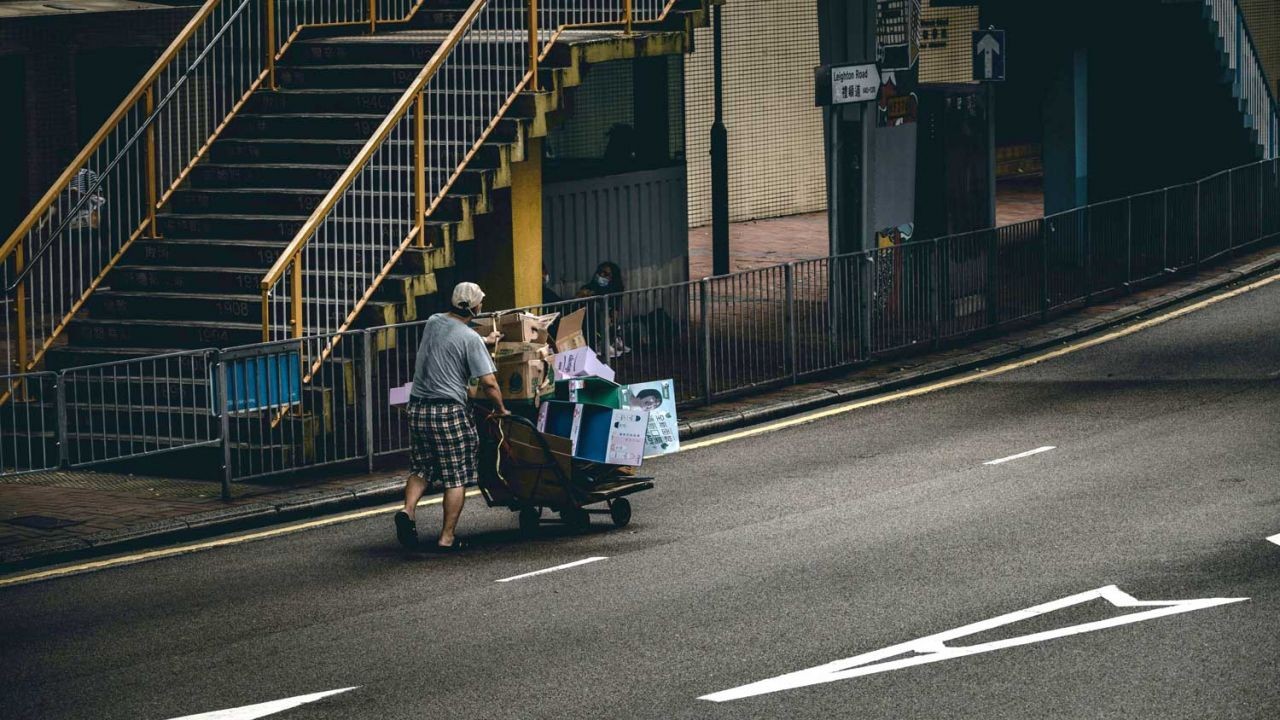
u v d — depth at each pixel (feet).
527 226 59.11
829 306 58.54
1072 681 27.22
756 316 55.98
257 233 54.34
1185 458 44.04
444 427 37.91
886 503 40.75
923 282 61.82
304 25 61.26
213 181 56.80
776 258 86.74
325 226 49.16
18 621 33.22
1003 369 59.41
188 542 40.40
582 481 39.58
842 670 28.09
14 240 51.08
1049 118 79.66
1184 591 31.99
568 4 60.34
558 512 40.65
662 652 29.40
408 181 52.39
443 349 38.17
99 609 33.96
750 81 99.81
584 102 65.98
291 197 54.65
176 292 53.36
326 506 43.32
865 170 62.08
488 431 38.99
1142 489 40.81
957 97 67.10
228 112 59.57
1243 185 78.38
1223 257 77.25
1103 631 29.73
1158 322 65.92
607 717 26.18
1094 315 67.10
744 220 100.78
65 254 71.31
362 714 26.71
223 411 43.47
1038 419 50.42
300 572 36.63
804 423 52.34
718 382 54.70
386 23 61.52
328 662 29.58
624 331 52.49
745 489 43.34
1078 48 78.59
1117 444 46.26
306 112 57.98
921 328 61.93
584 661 29.04
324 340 48.49
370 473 46.47
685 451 48.88
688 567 35.50
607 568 35.78
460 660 29.40
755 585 33.68
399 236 51.70
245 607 33.68
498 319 42.24
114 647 31.04
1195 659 28.09
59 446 44.14
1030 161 119.55
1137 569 33.65
